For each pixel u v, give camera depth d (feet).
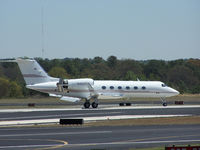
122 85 647.15
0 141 265.75
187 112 499.10
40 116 452.76
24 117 441.27
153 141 262.67
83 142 260.62
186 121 385.91
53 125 362.12
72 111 529.04
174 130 317.63
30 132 312.29
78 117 437.17
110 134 297.33
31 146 245.24
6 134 300.81
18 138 279.49
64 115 464.65
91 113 491.31
